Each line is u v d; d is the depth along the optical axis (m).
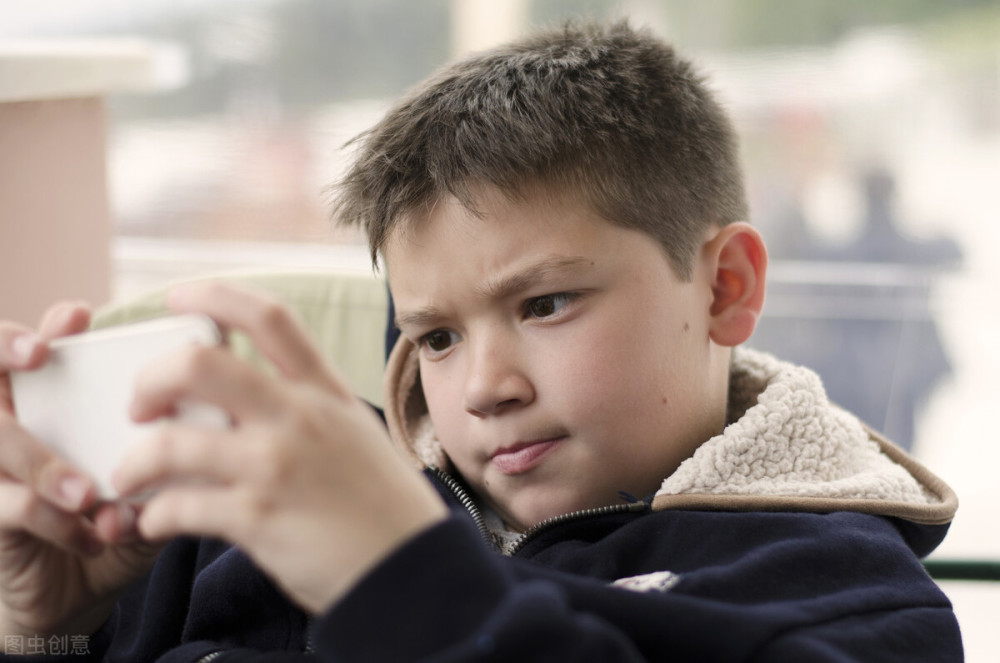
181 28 1.92
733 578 0.63
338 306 1.13
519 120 0.75
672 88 0.85
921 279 1.93
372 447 0.44
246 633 0.77
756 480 0.75
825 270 1.94
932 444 1.95
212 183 1.98
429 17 1.89
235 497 0.41
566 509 0.76
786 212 1.93
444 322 0.76
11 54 1.26
